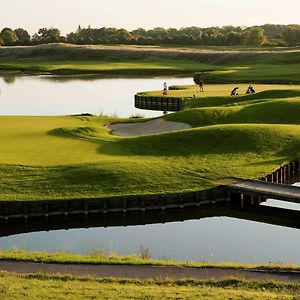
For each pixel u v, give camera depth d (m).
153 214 40.41
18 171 44.06
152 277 25.11
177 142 53.03
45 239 36.53
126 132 65.12
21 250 30.56
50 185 41.72
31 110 96.00
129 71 169.62
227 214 41.56
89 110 96.44
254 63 174.25
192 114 68.88
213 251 33.91
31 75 168.00
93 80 150.25
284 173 48.06
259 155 50.09
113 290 22.34
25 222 38.75
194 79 137.00
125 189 41.41
